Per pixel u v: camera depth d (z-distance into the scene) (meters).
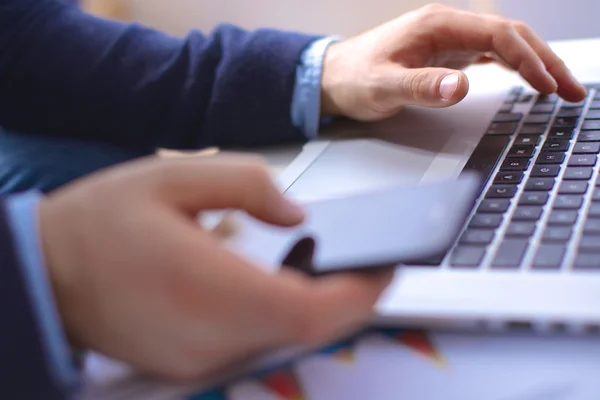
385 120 0.57
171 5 1.19
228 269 0.22
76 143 0.64
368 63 0.56
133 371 0.26
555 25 0.98
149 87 0.60
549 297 0.26
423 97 0.51
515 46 0.54
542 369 0.25
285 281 0.23
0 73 0.61
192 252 0.23
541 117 0.50
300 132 0.57
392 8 1.08
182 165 0.26
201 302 0.22
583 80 0.57
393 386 0.25
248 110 0.58
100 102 0.61
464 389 0.24
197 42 0.62
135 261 0.23
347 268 0.25
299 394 0.25
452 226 0.24
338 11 1.11
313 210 0.31
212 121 0.59
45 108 0.62
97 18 0.65
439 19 0.56
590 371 0.24
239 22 1.17
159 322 0.23
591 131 0.45
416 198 0.28
